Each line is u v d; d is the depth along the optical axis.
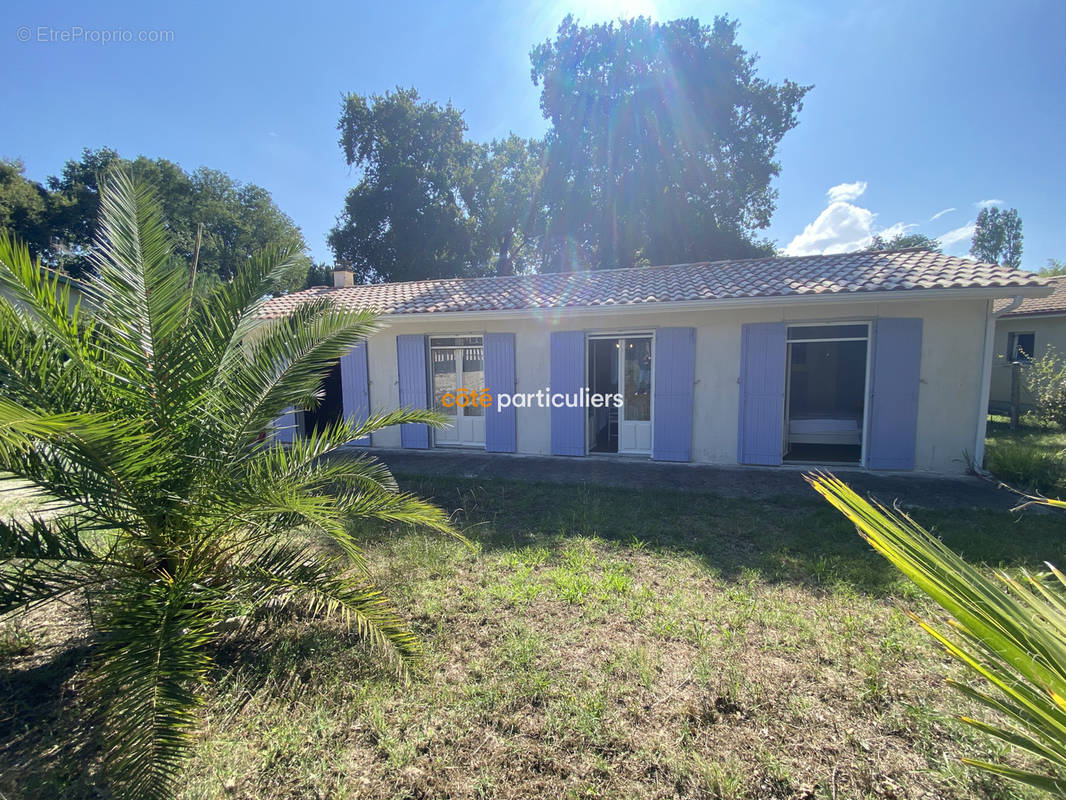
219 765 2.27
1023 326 14.17
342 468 3.60
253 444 3.32
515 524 5.50
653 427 8.40
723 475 7.52
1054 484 6.49
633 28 21.58
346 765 2.28
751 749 2.33
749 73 21.91
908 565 1.35
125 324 2.90
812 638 3.20
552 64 23.34
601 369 9.84
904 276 6.98
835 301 6.88
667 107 21.59
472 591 3.89
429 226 25.59
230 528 3.18
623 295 8.20
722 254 22.00
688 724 2.49
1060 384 10.93
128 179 3.07
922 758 2.27
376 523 5.43
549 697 2.69
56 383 2.65
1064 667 1.22
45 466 2.56
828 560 4.40
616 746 2.36
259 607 3.50
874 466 7.42
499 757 2.31
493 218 26.92
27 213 24.59
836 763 2.25
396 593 3.86
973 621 1.25
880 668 2.89
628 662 2.97
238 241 29.89
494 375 9.20
